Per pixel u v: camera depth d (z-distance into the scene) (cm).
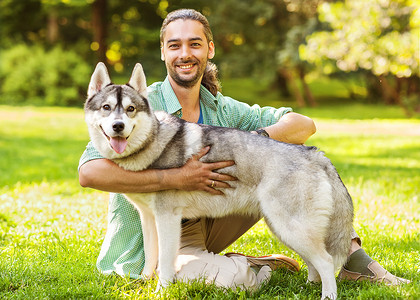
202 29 409
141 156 370
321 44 1805
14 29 2862
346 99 3138
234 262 378
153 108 420
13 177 891
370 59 1658
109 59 2883
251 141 377
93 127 376
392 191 738
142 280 389
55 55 2439
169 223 373
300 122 420
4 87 2414
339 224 364
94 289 361
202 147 377
